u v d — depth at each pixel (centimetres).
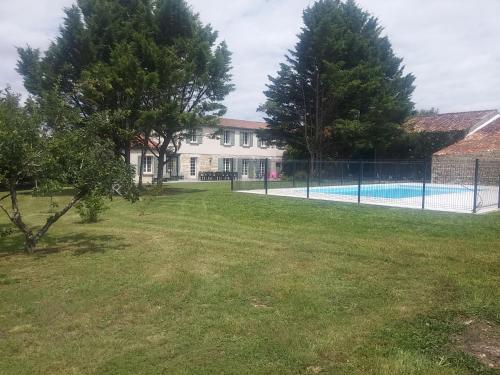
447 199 1794
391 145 3656
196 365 359
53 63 2105
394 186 2366
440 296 521
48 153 752
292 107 3469
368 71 3209
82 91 1794
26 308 492
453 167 2833
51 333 424
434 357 368
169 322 449
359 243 843
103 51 2098
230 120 4828
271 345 392
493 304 491
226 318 457
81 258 739
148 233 981
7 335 420
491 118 3666
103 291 552
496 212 1323
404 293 535
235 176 4303
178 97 2116
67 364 362
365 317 457
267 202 1633
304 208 1438
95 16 2061
